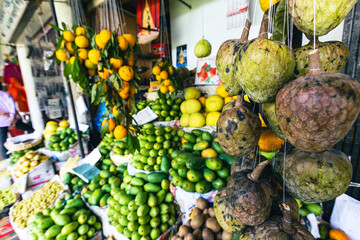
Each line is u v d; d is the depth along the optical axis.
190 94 2.03
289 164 0.60
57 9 2.72
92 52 1.17
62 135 2.60
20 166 2.43
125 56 1.33
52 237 1.48
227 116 0.61
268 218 0.63
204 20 2.86
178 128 2.09
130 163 1.86
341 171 0.52
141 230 1.38
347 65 1.35
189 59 3.24
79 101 2.69
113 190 1.71
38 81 3.29
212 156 1.50
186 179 1.45
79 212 1.62
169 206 1.54
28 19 3.14
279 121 0.46
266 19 0.53
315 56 0.42
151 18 2.54
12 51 5.04
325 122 0.37
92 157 2.18
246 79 0.49
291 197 0.66
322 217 1.52
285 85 0.45
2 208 2.21
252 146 0.62
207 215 1.32
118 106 1.30
